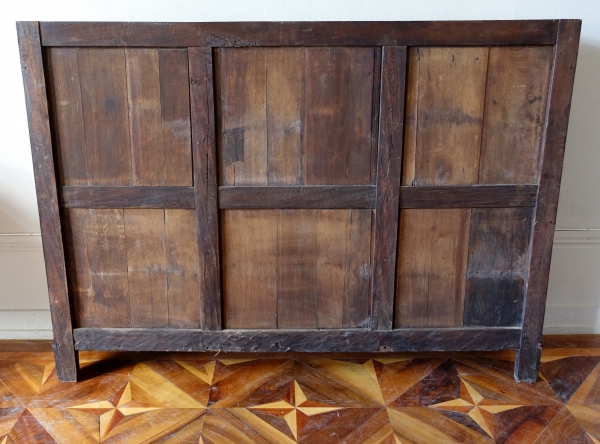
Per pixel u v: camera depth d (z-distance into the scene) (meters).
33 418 1.31
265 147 1.33
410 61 1.27
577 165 1.66
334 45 1.25
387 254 1.38
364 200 1.35
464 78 1.28
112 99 1.29
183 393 1.42
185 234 1.38
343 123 1.31
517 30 1.24
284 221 1.38
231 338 1.45
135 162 1.33
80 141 1.32
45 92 1.28
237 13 1.55
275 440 1.23
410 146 1.32
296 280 1.42
